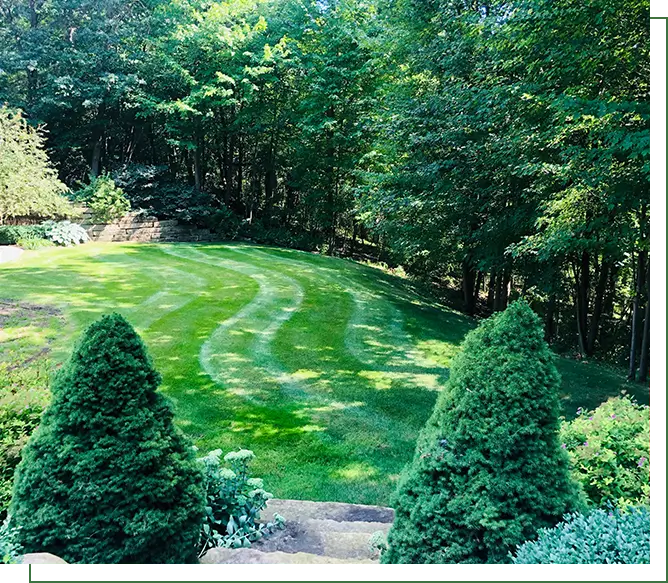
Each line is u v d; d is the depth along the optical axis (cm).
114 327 239
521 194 930
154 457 228
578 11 615
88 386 227
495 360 236
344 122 1850
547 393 229
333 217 1998
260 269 1411
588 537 195
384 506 403
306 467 464
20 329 794
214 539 283
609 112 557
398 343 887
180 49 1939
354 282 1357
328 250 2017
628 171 585
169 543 225
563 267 1100
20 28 2189
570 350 1207
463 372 242
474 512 214
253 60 1877
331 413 583
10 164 1473
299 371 715
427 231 1202
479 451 226
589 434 319
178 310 968
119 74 1998
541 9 650
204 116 1966
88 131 2167
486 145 925
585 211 669
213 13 1867
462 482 224
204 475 254
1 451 282
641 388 771
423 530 224
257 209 2259
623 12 596
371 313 1068
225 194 2300
